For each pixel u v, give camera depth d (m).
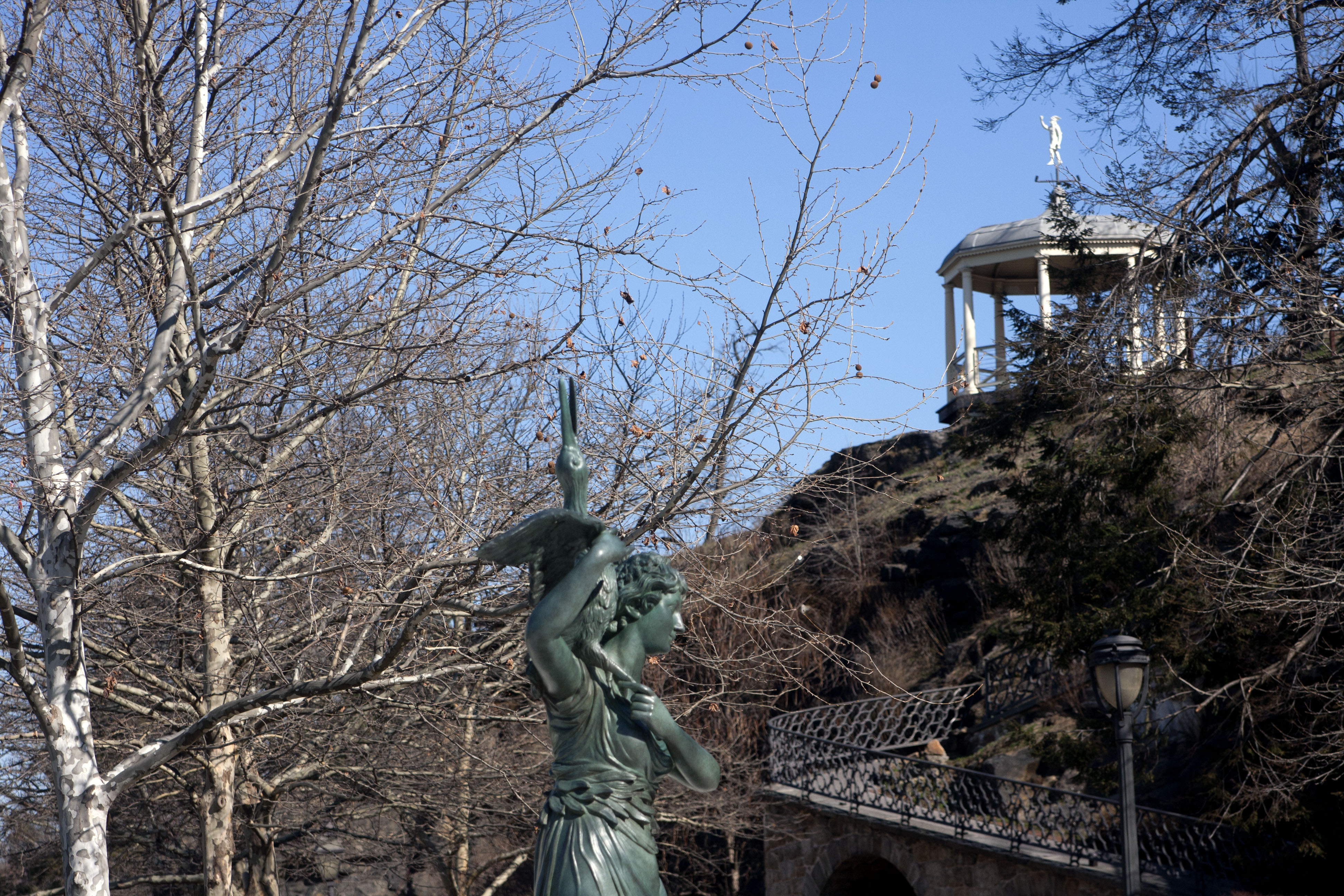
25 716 12.30
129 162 9.84
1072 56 20.47
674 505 9.35
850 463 10.62
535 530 4.54
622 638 4.83
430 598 8.98
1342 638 15.23
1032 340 19.16
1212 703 16.62
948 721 25.06
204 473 10.94
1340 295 15.66
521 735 15.62
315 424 11.10
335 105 8.72
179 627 11.53
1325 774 13.96
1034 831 18.91
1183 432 17.19
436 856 18.67
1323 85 17.08
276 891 14.11
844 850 20.47
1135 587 16.91
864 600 29.97
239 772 12.78
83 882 7.93
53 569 8.45
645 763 4.69
